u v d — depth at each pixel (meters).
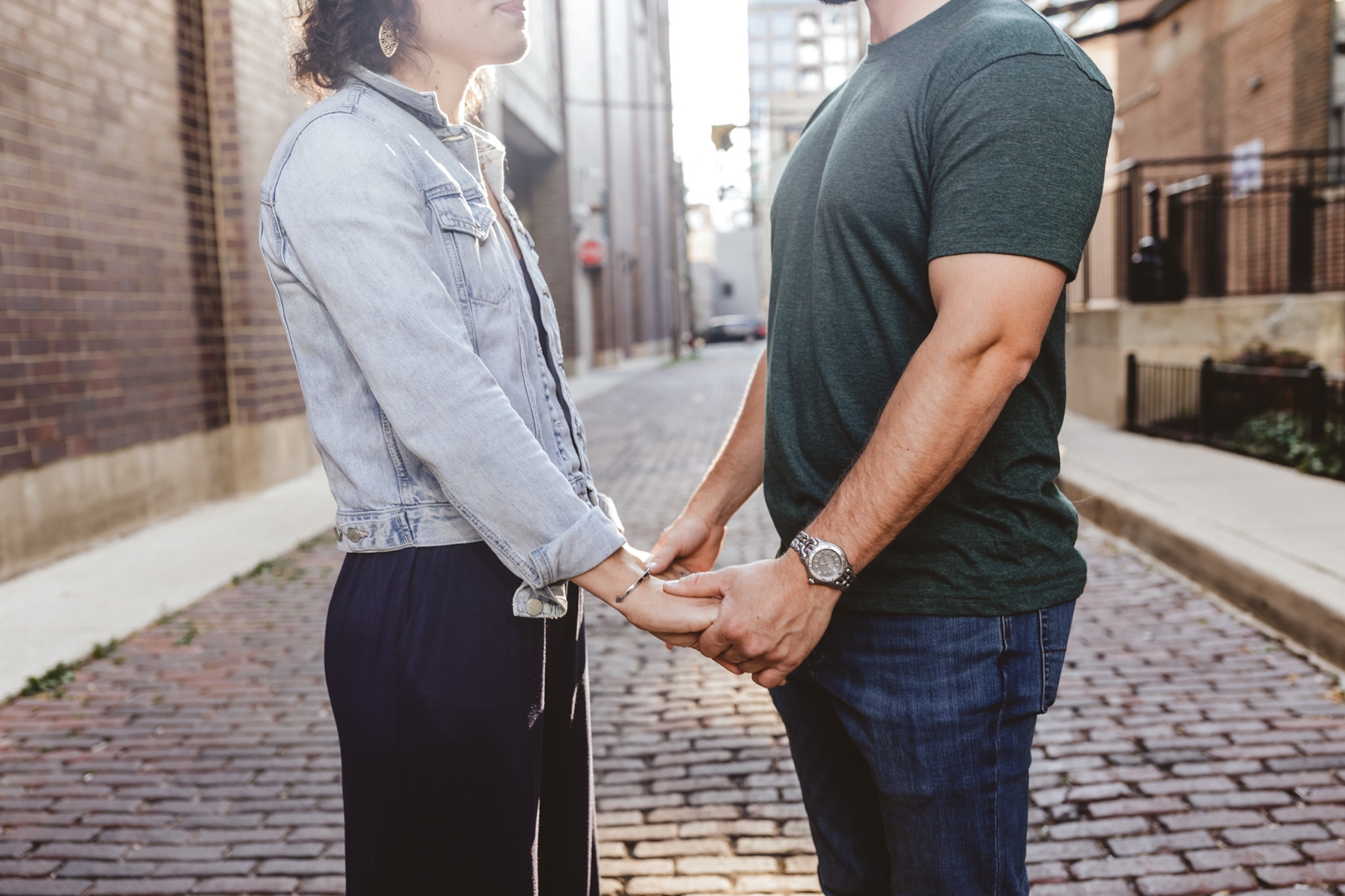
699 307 64.25
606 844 2.56
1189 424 8.33
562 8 22.50
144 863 2.51
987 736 1.27
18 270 5.25
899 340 1.25
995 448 1.24
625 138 31.47
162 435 6.68
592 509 1.21
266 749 3.17
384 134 1.21
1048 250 1.10
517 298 1.33
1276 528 4.78
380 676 1.24
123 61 6.29
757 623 1.18
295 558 5.66
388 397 1.15
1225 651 3.74
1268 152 11.18
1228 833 2.50
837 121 1.35
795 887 2.34
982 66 1.14
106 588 4.98
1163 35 13.91
